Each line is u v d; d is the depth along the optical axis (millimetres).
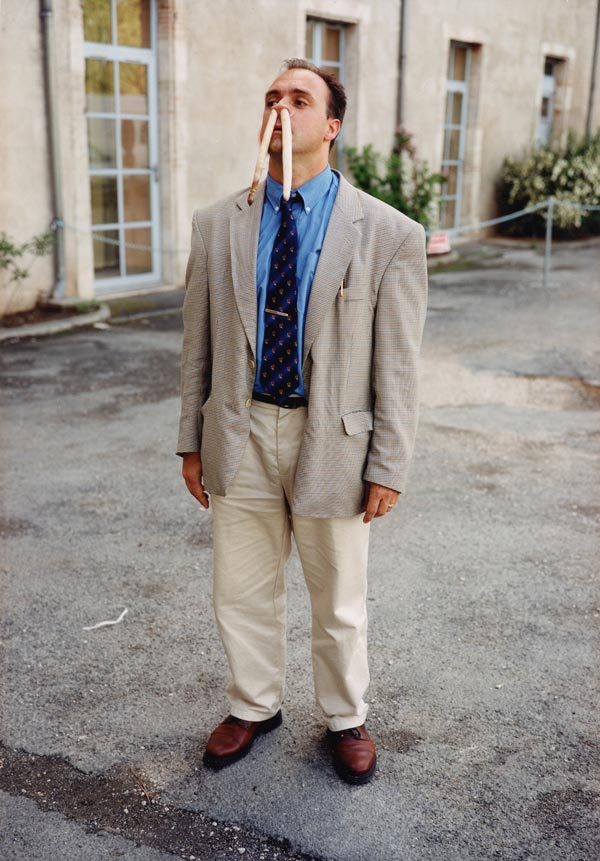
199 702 2900
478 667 3084
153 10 9492
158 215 10195
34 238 8609
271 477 2408
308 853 2287
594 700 2906
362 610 2545
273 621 2611
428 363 7297
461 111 14766
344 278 2238
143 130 9828
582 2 16703
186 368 2479
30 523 4219
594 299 10125
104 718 2812
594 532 4203
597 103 17969
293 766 2602
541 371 7090
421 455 5211
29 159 8500
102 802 2459
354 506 2365
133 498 4527
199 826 2373
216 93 10102
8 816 2400
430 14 12852
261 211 2299
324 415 2289
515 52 15219
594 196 15594
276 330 2285
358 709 2588
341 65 11922
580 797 2482
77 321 8500
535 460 5164
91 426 5648
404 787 2518
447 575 3748
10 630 3303
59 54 8484
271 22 10438
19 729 2752
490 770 2584
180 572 3762
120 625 3348
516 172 15578
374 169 12141
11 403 6094
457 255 13312
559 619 3406
